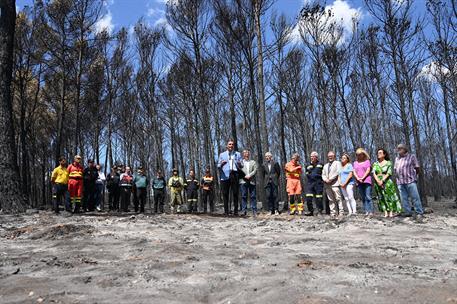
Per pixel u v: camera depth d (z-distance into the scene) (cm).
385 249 478
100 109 2695
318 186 1063
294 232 674
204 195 1620
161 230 693
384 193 936
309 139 2366
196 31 2027
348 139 2914
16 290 315
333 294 294
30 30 2222
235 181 1050
